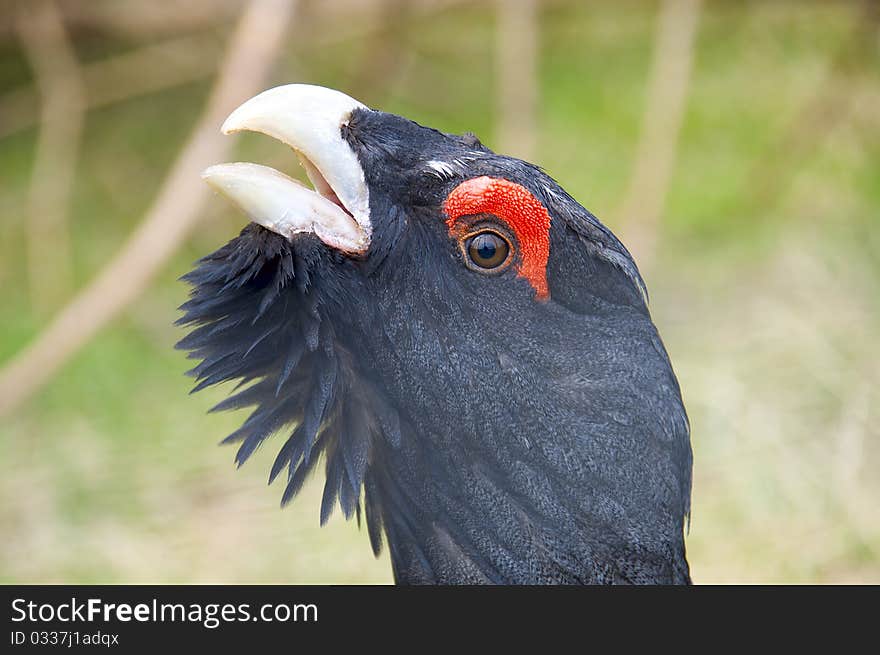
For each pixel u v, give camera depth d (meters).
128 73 16.16
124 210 15.43
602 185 15.66
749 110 16.97
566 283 5.80
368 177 5.75
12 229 15.25
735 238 15.35
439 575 5.80
